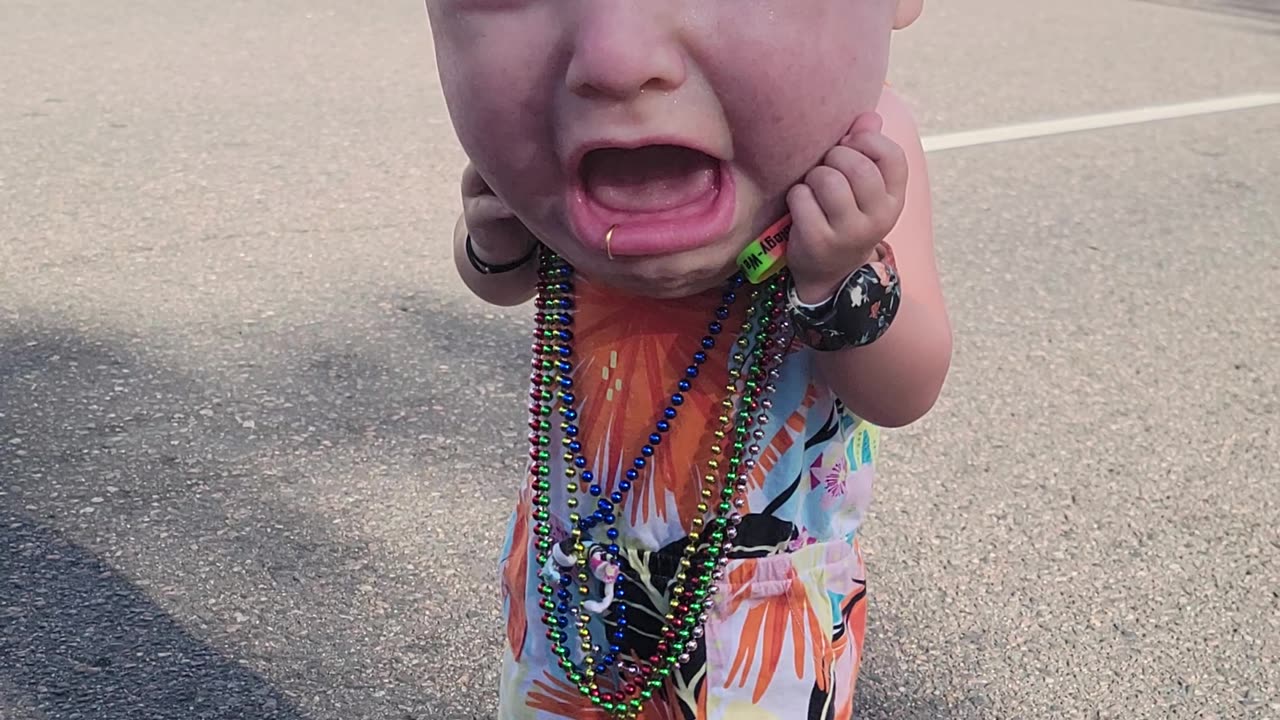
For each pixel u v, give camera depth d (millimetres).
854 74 667
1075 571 1657
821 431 832
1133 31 4492
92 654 1444
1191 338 2303
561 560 839
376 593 1562
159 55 3744
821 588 854
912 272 795
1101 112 3561
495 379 2047
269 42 3920
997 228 2748
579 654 872
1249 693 1460
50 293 2277
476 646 1485
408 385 2018
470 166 846
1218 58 4172
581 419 833
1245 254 2676
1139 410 2049
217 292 2303
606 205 673
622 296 803
